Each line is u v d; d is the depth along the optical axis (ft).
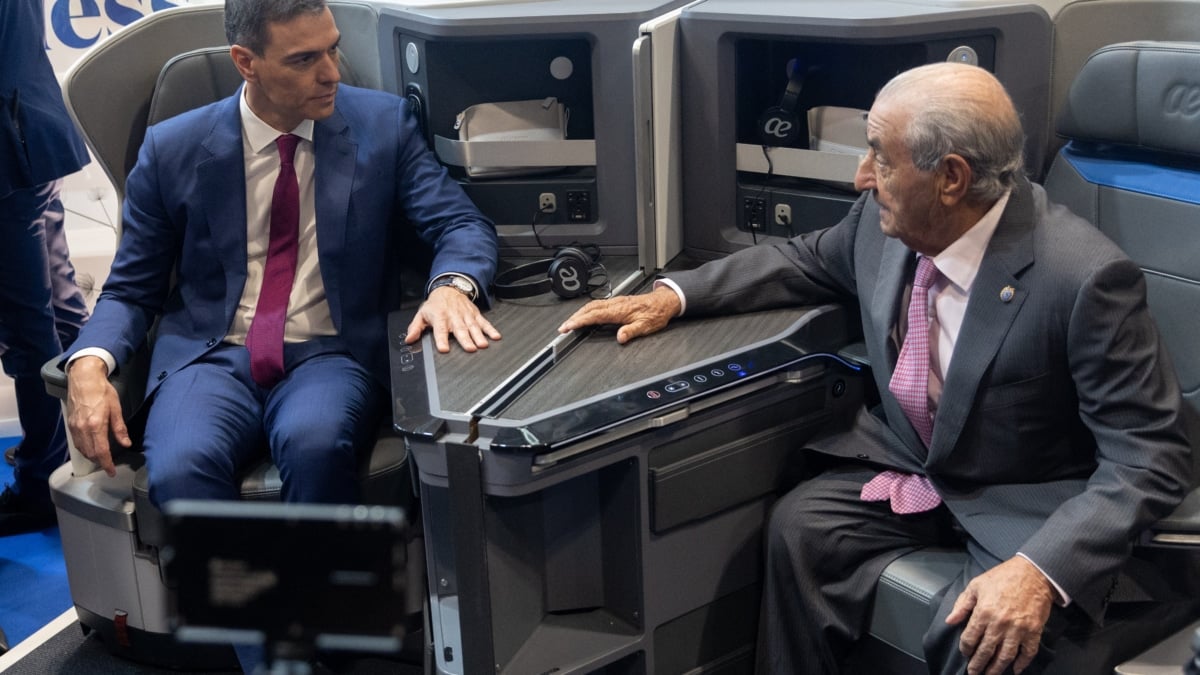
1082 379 5.57
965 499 5.98
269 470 7.07
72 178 10.54
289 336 7.41
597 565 6.32
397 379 6.23
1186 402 5.90
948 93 5.44
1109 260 5.48
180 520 2.27
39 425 9.32
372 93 7.56
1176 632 5.86
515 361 6.30
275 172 7.26
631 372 6.14
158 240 7.45
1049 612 5.34
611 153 7.50
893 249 6.20
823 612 6.19
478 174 7.77
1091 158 6.44
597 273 7.43
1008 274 5.65
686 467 5.99
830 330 6.67
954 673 5.56
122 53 7.81
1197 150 5.87
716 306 6.74
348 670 7.33
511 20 7.18
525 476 5.50
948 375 5.85
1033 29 6.63
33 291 9.07
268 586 2.28
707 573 6.43
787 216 7.40
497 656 6.00
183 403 7.02
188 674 7.66
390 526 2.28
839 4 7.11
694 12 7.23
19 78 8.68
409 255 8.01
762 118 7.30
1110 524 5.32
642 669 6.31
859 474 6.38
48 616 8.43
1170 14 6.46
